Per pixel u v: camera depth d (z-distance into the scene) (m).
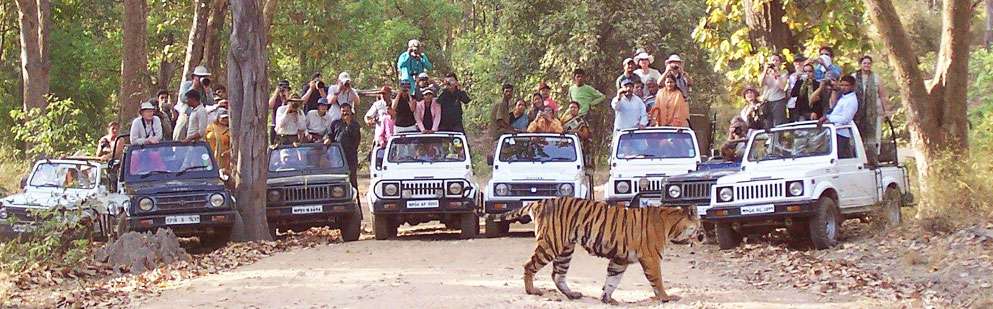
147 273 13.91
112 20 38.25
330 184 17.48
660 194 17.28
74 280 13.74
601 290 11.60
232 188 17.44
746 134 18.80
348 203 17.44
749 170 15.80
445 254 14.88
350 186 17.64
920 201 16.27
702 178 16.36
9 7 34.00
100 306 11.18
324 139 19.03
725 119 36.50
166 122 19.23
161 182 16.91
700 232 10.97
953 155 16.19
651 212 10.74
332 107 20.39
